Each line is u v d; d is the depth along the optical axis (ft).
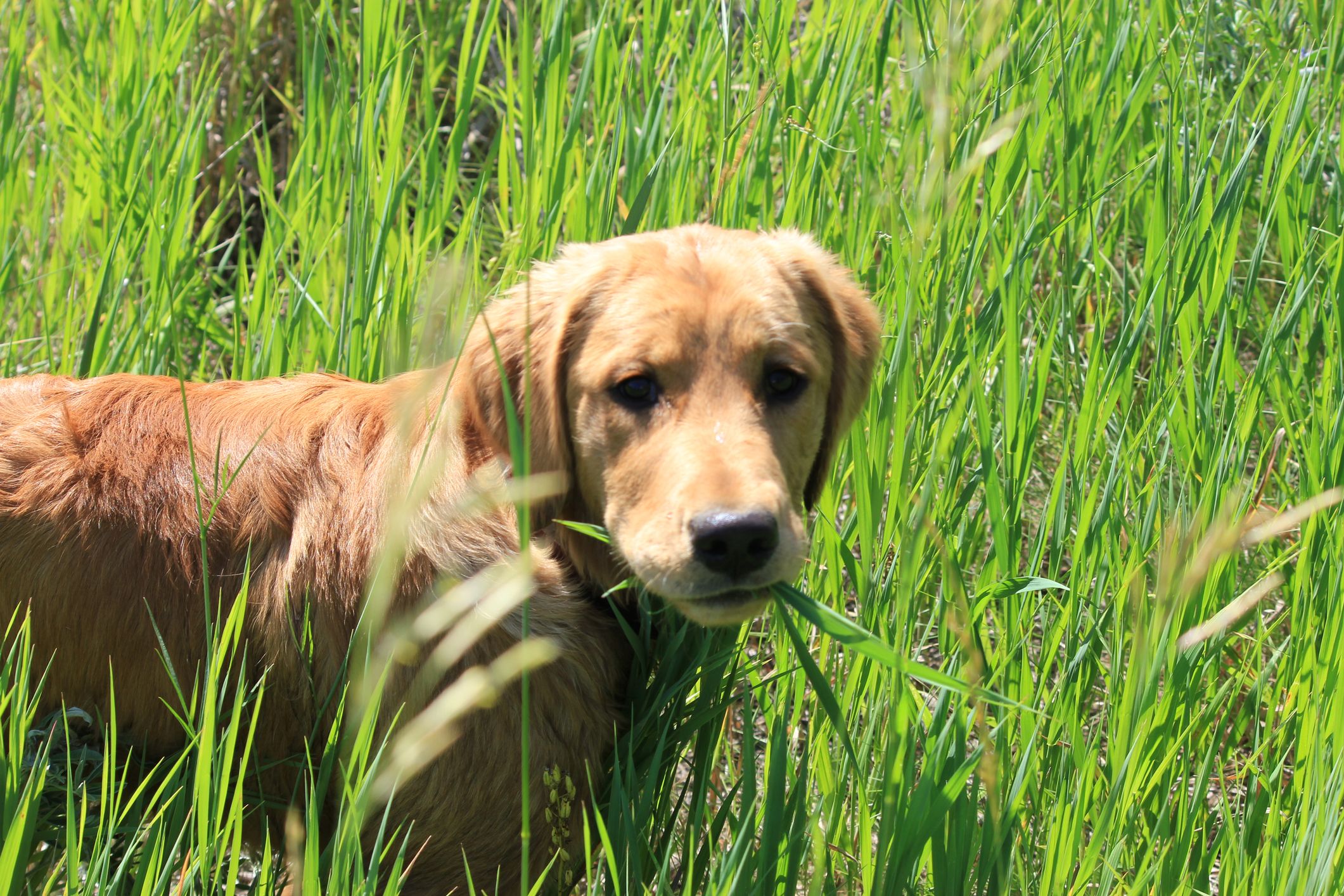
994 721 9.70
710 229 9.59
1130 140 14.89
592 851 10.21
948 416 10.28
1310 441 11.09
